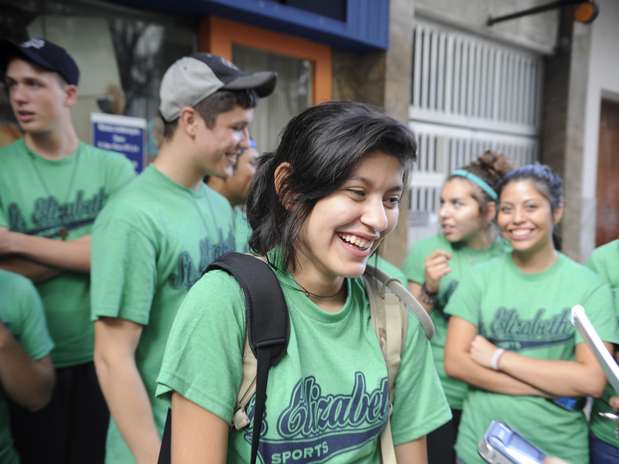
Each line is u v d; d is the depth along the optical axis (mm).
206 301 822
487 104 4922
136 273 1313
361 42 3535
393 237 3982
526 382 1579
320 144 783
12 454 1536
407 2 3791
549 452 1565
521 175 1664
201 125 1446
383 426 937
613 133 6277
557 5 4160
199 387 795
